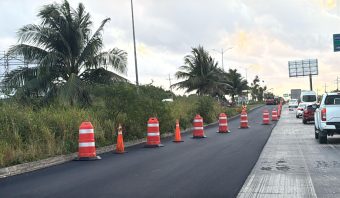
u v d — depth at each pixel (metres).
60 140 16.77
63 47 28.44
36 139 15.71
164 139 24.12
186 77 59.00
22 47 27.64
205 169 12.52
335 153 16.23
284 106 96.31
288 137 23.80
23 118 16.08
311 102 49.28
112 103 22.47
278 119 46.66
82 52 28.80
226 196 8.98
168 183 10.48
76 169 13.24
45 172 12.87
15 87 26.95
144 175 11.73
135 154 16.97
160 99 26.53
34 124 16.17
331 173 11.71
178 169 12.65
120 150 17.59
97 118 20.88
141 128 23.56
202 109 41.25
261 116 55.03
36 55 28.09
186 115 34.59
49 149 15.55
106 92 22.92
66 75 28.58
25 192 9.84
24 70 27.70
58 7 27.89
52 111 19.22
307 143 20.30
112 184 10.51
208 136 25.22
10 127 15.35
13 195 9.54
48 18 27.86
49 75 27.48
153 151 17.91
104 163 14.48
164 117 25.59
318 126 20.84
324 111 19.55
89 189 9.96
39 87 27.06
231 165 13.25
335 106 19.48
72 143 17.02
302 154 16.02
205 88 58.09
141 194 9.30
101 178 11.42
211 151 17.22
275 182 10.48
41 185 10.66
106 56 28.59
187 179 10.97
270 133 26.81
